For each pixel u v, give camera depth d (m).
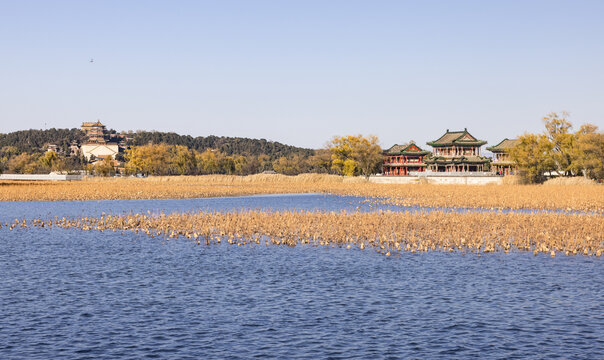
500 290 28.06
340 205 87.56
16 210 78.69
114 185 144.50
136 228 51.59
